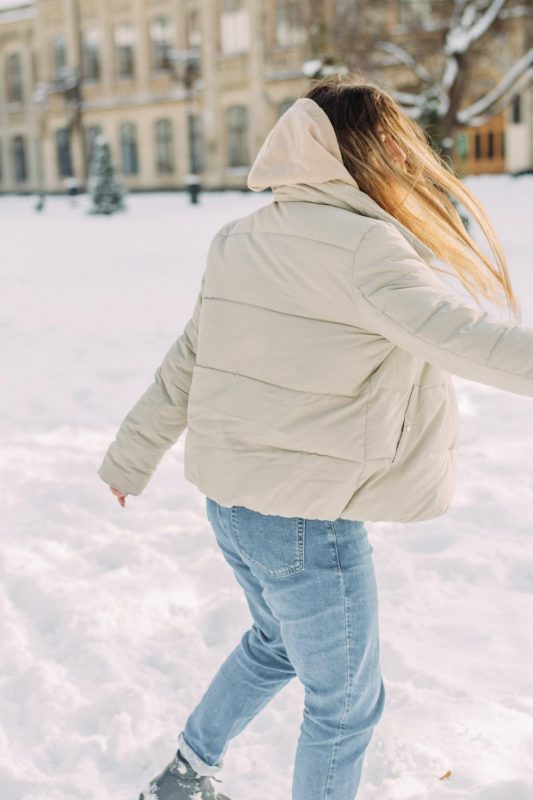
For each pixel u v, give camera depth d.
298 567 1.79
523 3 23.47
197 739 2.14
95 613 3.29
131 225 26.92
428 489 1.81
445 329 1.56
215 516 1.93
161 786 2.16
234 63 44.56
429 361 1.60
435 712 2.64
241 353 1.82
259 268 1.81
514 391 1.54
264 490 1.77
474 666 2.91
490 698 2.72
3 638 3.13
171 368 2.08
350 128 1.79
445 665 2.93
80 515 4.30
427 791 2.29
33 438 5.71
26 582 3.55
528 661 2.94
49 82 54.69
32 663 2.99
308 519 1.78
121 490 2.18
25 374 7.64
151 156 49.84
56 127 54.88
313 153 1.75
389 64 25.80
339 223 1.71
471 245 1.85
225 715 2.11
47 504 4.49
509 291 1.85
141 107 49.81
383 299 1.62
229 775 2.45
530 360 1.51
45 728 2.66
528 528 4.03
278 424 1.76
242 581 2.00
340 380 1.72
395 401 1.75
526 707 2.65
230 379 1.84
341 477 1.74
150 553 3.85
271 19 42.94
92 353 8.49
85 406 6.55
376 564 3.66
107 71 51.19
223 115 45.78
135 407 2.14
